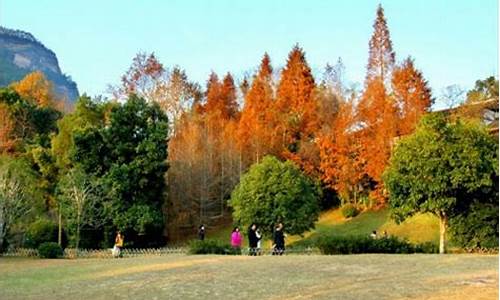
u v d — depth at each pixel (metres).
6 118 54.28
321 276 16.03
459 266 17.86
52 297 13.94
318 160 54.09
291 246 39.25
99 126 44.38
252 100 59.03
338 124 52.53
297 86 58.50
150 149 43.12
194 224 52.84
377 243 26.39
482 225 28.84
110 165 42.66
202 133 55.59
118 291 14.39
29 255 30.36
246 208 40.94
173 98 62.00
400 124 49.59
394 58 54.12
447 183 28.64
